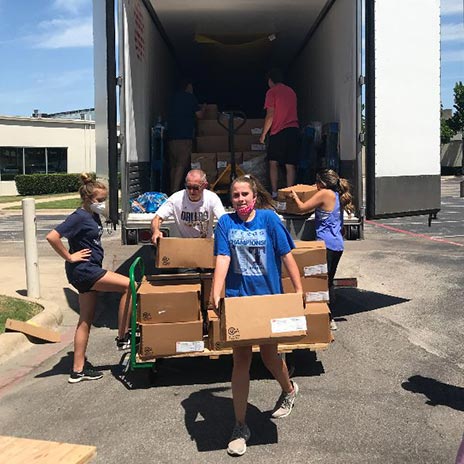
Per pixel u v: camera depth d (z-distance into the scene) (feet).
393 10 18.66
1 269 28.81
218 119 28.14
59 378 15.24
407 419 12.34
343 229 19.75
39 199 83.87
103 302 23.47
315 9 27.12
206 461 10.84
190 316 14.29
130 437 11.84
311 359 16.19
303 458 10.83
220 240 11.50
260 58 36.22
